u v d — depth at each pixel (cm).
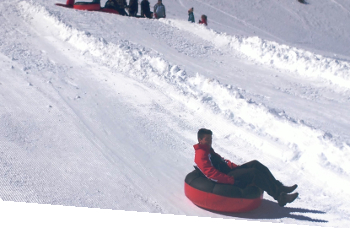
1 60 1005
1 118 718
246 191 529
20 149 632
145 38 1498
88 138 711
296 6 3572
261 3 3481
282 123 786
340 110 1034
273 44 1548
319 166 670
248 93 1070
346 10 3697
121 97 911
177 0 3212
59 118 761
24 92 843
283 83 1245
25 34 1282
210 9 3155
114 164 643
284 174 673
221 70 1298
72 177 584
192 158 710
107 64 1108
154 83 1010
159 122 823
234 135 802
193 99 915
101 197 550
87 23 1504
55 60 1085
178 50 1444
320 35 3125
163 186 605
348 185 620
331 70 1320
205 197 532
